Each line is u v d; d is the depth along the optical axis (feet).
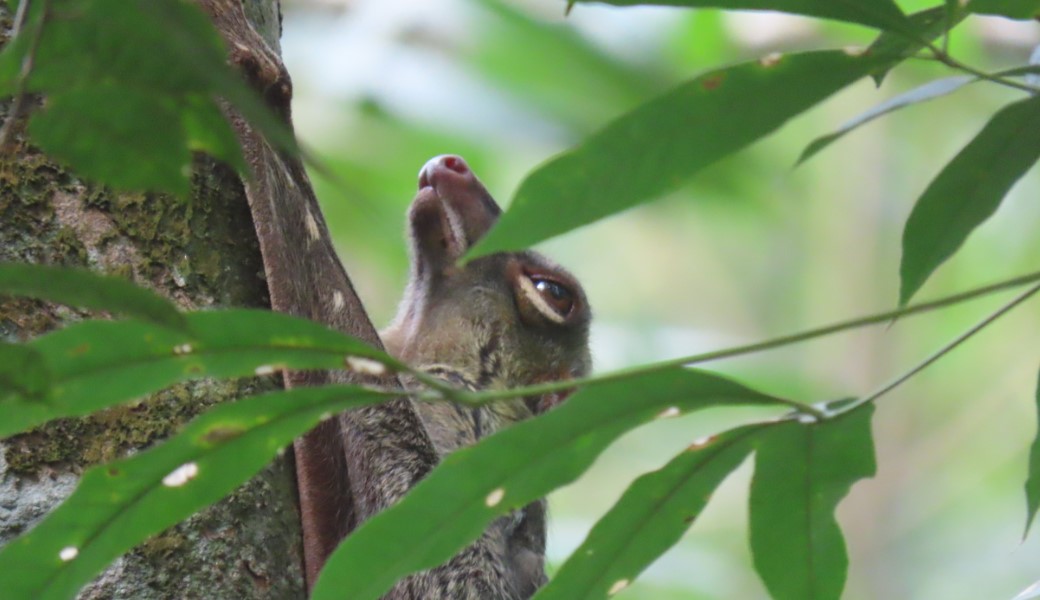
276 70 20.21
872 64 10.82
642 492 12.85
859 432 12.71
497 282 29.66
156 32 8.25
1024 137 12.39
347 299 21.57
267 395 10.68
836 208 66.64
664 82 50.21
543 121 50.11
